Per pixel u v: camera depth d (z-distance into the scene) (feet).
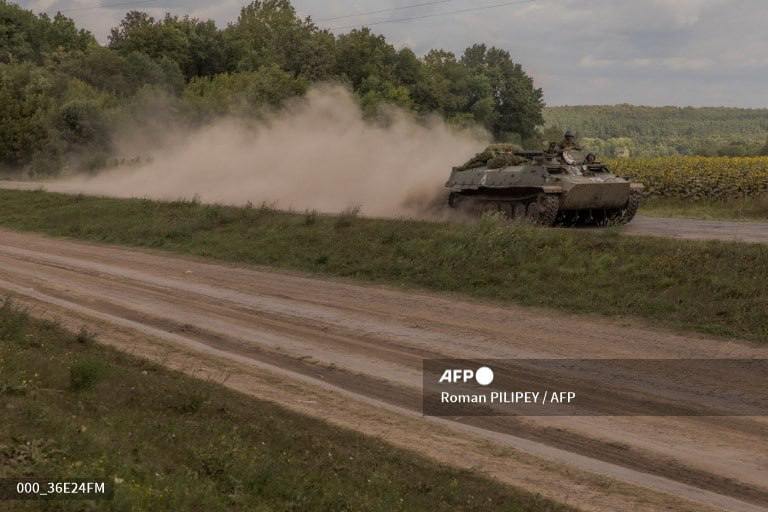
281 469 28.53
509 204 89.40
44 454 24.41
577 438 33.71
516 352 45.42
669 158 152.87
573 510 27.14
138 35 324.39
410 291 62.39
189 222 92.89
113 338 49.32
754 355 43.32
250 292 63.00
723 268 55.21
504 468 30.78
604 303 54.08
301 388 40.01
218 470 27.48
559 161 88.02
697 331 48.06
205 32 334.85
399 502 27.35
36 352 42.42
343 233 78.59
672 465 30.91
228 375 41.60
